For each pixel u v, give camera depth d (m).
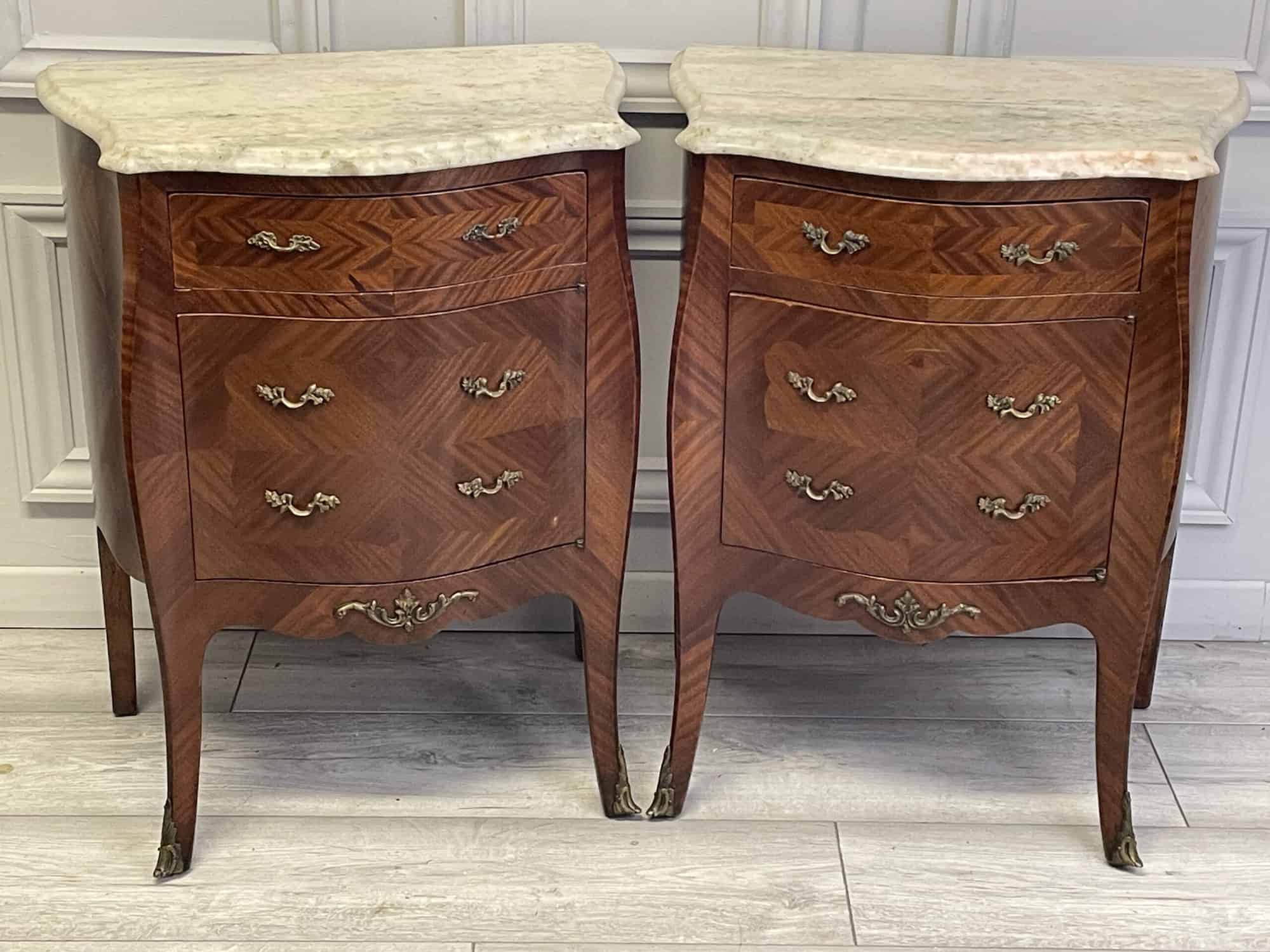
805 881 2.02
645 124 2.31
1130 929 1.95
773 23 2.28
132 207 1.74
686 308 1.89
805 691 2.43
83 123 1.81
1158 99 1.96
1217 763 2.27
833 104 1.90
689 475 1.97
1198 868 2.06
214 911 1.95
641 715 2.36
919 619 1.97
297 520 1.90
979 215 1.76
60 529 2.51
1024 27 2.28
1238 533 2.54
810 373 1.88
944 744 2.30
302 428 1.85
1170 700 2.42
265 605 1.95
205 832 2.08
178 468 1.86
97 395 1.97
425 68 2.07
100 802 2.14
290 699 2.38
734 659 2.51
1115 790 2.03
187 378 1.82
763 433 1.93
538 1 2.27
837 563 1.97
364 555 1.92
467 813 2.13
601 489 1.99
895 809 2.16
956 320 1.81
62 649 2.50
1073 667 2.51
